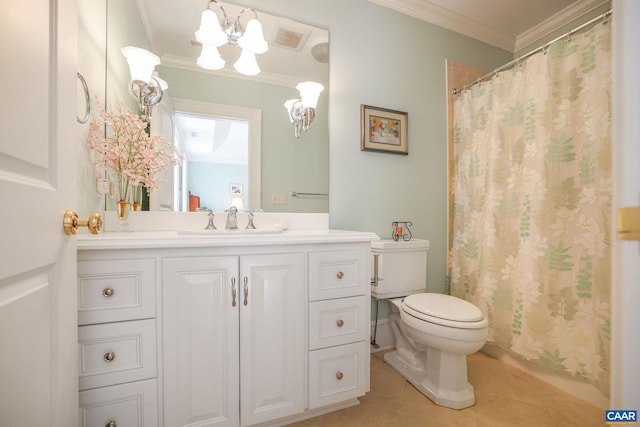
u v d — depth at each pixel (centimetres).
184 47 144
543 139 151
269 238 108
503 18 215
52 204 61
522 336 158
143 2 138
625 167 49
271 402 111
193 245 98
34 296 55
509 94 171
